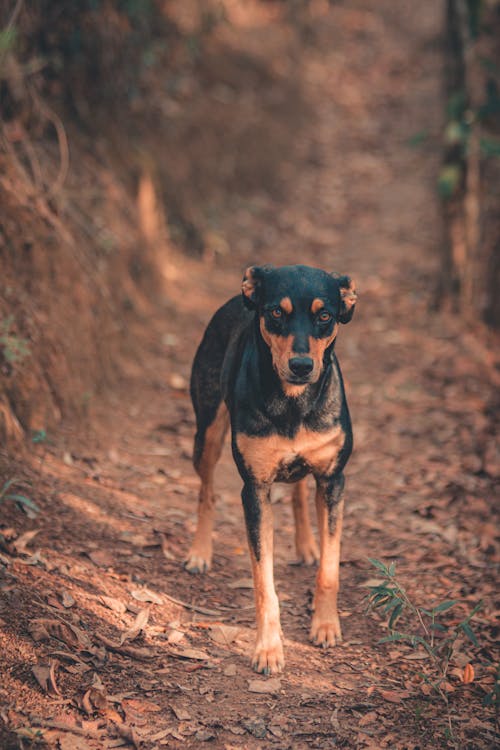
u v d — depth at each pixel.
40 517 5.10
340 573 5.32
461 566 5.42
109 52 10.15
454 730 3.83
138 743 3.57
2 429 5.55
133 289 9.13
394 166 15.58
